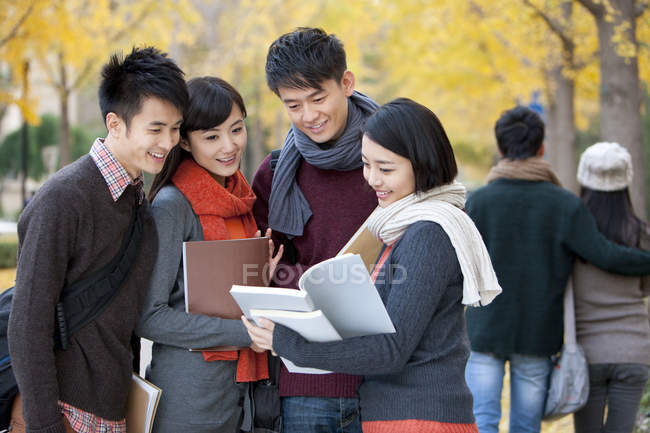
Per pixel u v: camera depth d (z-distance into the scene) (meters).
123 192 2.65
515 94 14.52
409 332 2.36
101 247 2.60
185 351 2.86
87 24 13.98
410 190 2.57
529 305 4.10
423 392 2.47
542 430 5.95
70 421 2.59
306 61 2.89
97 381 2.63
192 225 2.92
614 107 7.89
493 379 4.25
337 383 2.94
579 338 4.16
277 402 3.06
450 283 2.49
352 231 3.14
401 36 16.14
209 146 2.95
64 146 16.34
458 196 2.62
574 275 4.16
